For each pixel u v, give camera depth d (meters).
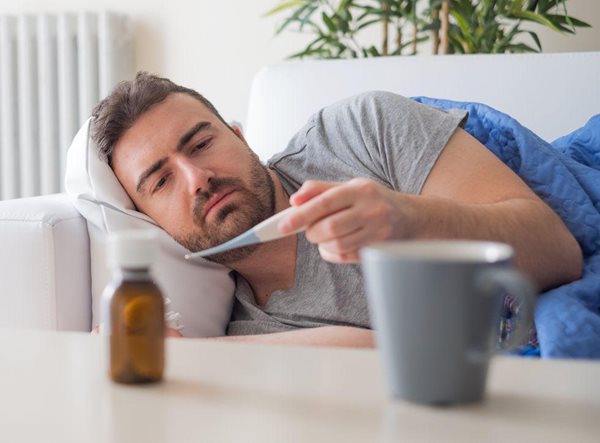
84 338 0.75
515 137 1.42
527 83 1.76
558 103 1.74
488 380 0.56
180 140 1.42
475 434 0.50
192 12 3.14
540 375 0.61
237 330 1.41
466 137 1.36
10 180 3.29
